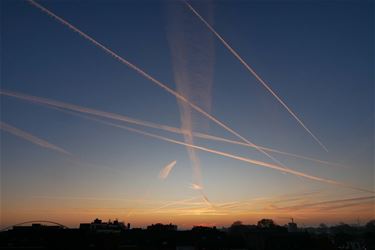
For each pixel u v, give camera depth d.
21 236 66.81
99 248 68.56
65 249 66.12
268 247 83.88
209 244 77.81
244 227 108.88
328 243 86.19
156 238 77.38
